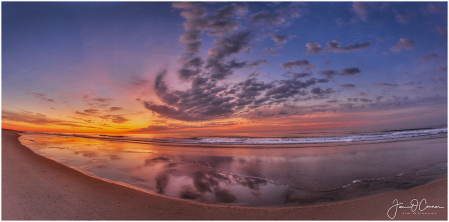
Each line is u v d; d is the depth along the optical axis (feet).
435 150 33.12
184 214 11.14
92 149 42.73
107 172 22.17
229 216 10.97
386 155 30.86
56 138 74.59
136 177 20.49
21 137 68.49
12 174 16.88
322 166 25.41
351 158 29.78
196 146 52.24
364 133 84.33
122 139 75.51
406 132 75.46
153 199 13.37
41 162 23.21
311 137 75.66
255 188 17.38
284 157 32.78
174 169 24.45
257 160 30.55
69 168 21.74
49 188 14.20
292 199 14.55
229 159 31.50
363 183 17.97
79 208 11.32
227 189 17.07
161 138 81.20
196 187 17.53
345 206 12.07
